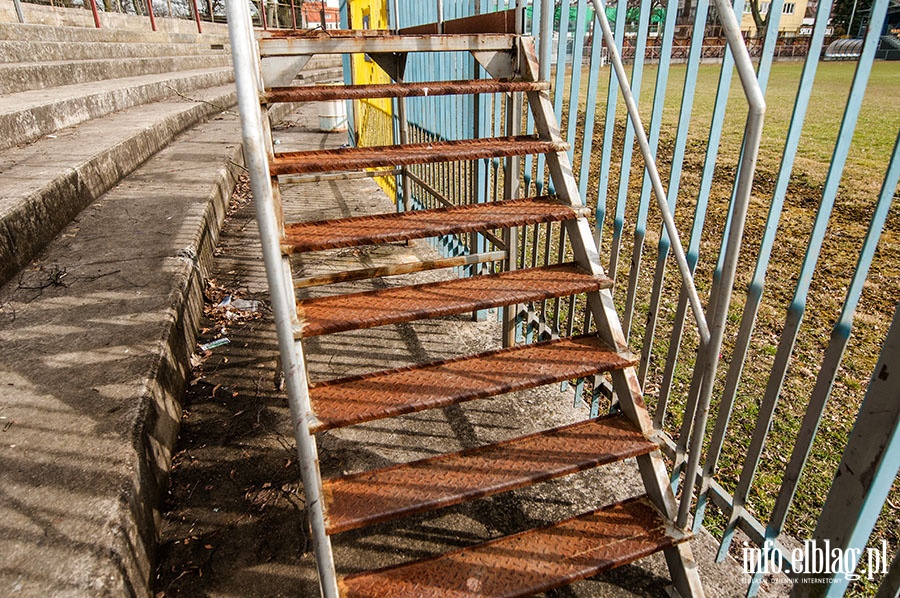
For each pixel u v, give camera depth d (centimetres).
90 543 168
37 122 550
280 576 213
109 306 307
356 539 234
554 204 248
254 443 280
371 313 206
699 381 227
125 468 198
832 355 165
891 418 147
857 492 159
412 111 559
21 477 191
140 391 237
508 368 218
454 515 246
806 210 625
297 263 520
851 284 156
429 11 449
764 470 264
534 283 231
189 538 227
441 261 289
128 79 1015
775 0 169
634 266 260
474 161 410
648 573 221
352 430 297
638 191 678
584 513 217
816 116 1230
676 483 247
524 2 265
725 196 677
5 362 255
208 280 450
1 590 152
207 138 760
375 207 681
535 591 185
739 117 1186
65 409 225
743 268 481
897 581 158
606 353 226
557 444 218
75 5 1548
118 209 458
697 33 200
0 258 326
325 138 1064
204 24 2156
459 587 187
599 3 193
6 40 862
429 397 200
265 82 246
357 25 723
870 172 763
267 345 367
